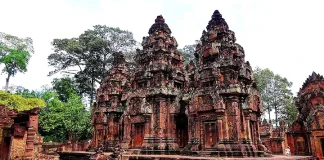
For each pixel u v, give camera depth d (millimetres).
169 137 26422
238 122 21000
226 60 22406
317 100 29266
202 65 24297
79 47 51156
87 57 53094
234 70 22500
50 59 52125
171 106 27516
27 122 22703
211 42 24859
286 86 55844
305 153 29844
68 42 51094
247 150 20250
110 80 36844
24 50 55281
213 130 22188
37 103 39594
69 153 31516
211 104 22094
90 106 53000
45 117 43125
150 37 31641
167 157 19641
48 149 39656
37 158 31016
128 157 22453
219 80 22297
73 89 52438
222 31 24594
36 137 34906
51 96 47125
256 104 24891
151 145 25953
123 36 56688
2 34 53938
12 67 53938
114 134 34094
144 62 31484
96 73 54281
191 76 27469
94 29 55125
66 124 42812
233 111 21141
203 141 22375
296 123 31516
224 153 20156
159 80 27656
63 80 52656
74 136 45625
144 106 27438
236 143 20422
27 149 22188
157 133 26281
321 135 27344
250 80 25312
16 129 21938
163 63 28031
